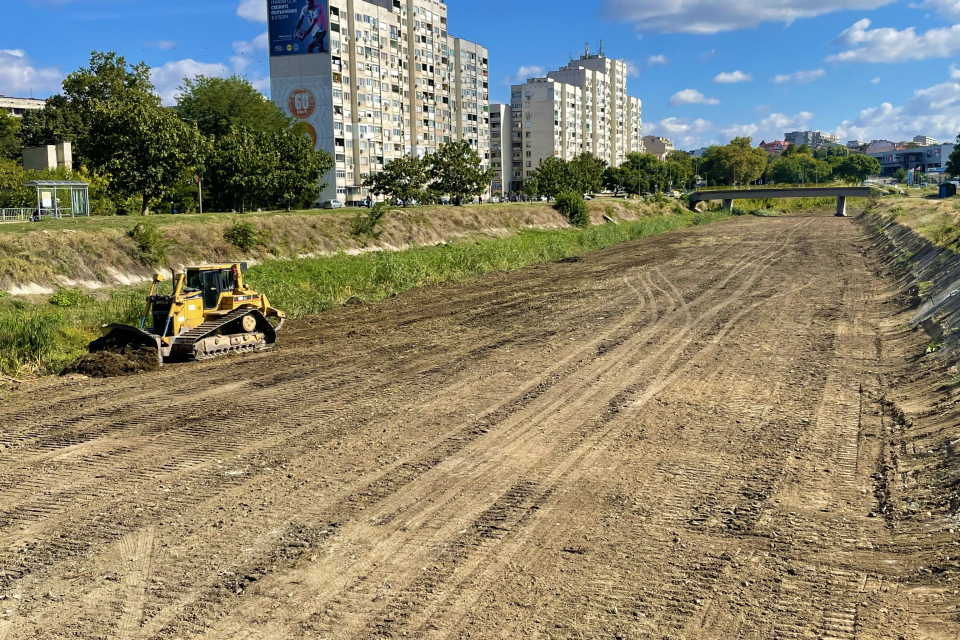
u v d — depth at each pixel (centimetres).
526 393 1507
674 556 804
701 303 2706
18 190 5206
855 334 2055
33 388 1655
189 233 3688
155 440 1246
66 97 7812
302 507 952
